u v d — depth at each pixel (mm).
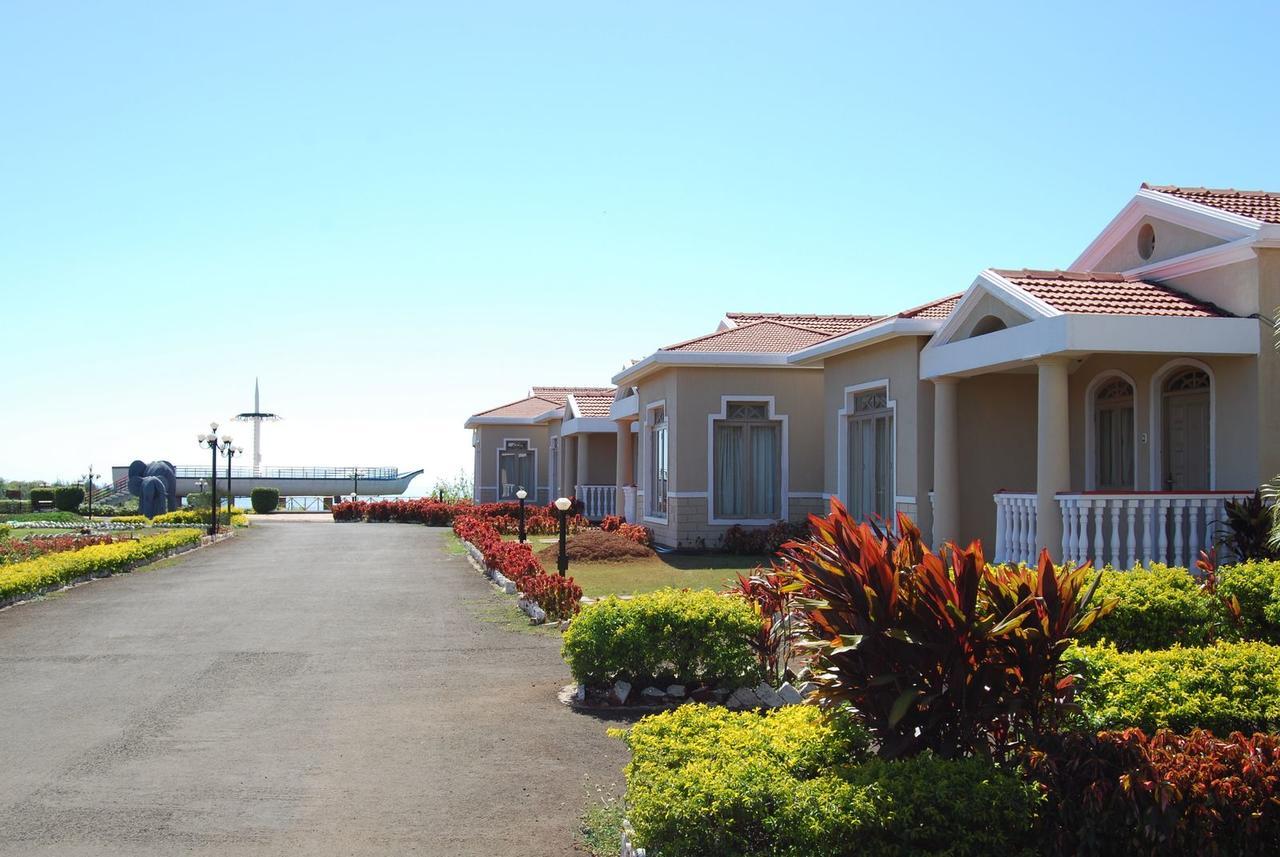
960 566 5461
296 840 6102
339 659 11289
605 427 32500
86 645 12258
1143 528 12555
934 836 4852
